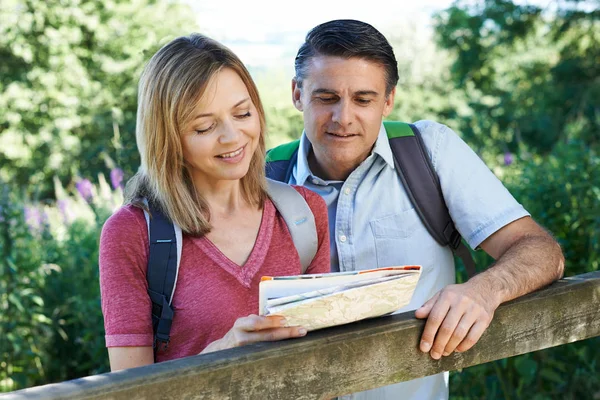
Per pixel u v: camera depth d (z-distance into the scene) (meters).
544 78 14.45
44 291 4.41
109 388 1.06
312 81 2.07
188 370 1.12
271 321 1.26
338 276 1.29
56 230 5.04
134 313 1.55
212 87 1.54
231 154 1.58
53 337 4.39
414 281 1.31
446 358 1.45
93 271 4.45
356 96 2.04
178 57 1.56
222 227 1.67
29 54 13.74
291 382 1.23
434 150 2.17
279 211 1.74
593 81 13.76
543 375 3.37
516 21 14.29
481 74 15.22
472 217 2.11
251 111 1.60
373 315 1.36
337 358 1.28
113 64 14.02
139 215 1.61
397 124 2.22
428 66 15.49
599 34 13.80
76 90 13.88
